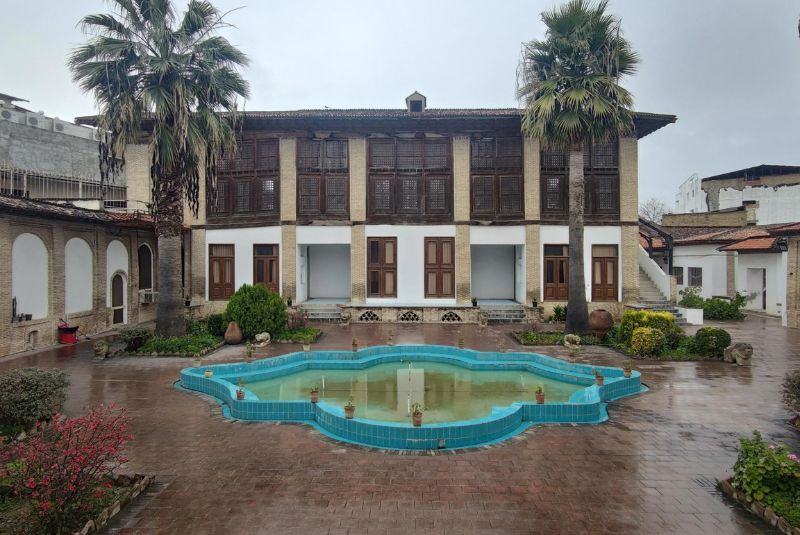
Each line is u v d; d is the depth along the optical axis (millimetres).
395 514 5578
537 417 8750
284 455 7250
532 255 21578
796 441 7797
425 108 23422
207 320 16797
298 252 22250
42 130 24734
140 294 20719
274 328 16484
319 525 5348
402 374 12523
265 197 22156
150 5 14672
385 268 22016
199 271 22375
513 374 12539
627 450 7418
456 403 10070
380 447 7574
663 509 5695
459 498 5949
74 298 17141
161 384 11320
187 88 14867
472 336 17594
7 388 7867
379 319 21109
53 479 5074
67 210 16250
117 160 16266
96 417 5871
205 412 9297
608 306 21609
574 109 15531
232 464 6934
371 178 22031
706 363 13398
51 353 14734
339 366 12977
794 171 36281
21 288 14961
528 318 20938
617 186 21766
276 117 21094
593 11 15727
